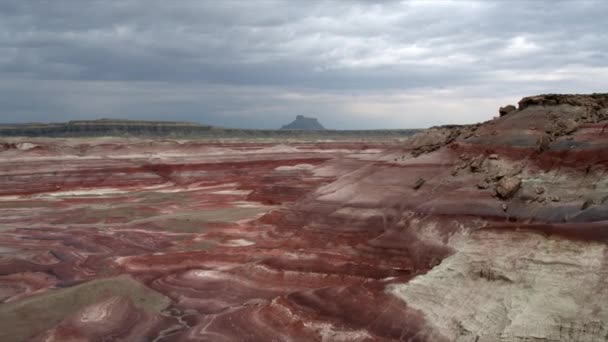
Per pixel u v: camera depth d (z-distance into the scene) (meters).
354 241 26.06
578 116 25.02
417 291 16.69
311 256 24.34
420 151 32.97
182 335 18.31
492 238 16.23
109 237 34.09
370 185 30.09
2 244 33.25
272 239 30.16
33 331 18.77
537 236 15.38
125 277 23.97
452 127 36.19
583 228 14.93
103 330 18.95
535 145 24.56
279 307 18.42
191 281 24.23
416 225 24.08
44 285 24.88
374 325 16.27
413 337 15.41
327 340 16.27
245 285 23.41
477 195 23.72
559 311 13.73
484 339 14.27
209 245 30.70
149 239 33.44
